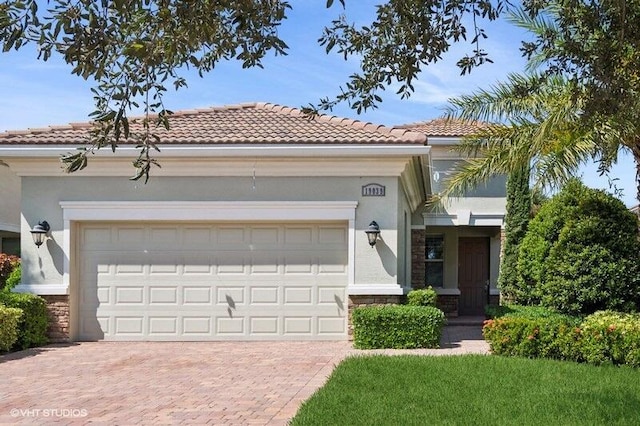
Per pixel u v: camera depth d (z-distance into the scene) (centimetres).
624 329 1167
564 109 1260
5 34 483
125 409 882
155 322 1554
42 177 1538
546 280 1533
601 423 790
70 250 1532
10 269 2039
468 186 1616
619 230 1480
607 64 700
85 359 1298
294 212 1522
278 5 577
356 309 1431
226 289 1555
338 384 988
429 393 929
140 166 579
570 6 702
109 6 496
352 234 1512
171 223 1562
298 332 1542
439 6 648
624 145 1402
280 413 852
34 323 1461
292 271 1550
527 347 1230
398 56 684
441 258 2453
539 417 812
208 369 1178
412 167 1666
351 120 1667
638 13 685
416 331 1408
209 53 638
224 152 1475
